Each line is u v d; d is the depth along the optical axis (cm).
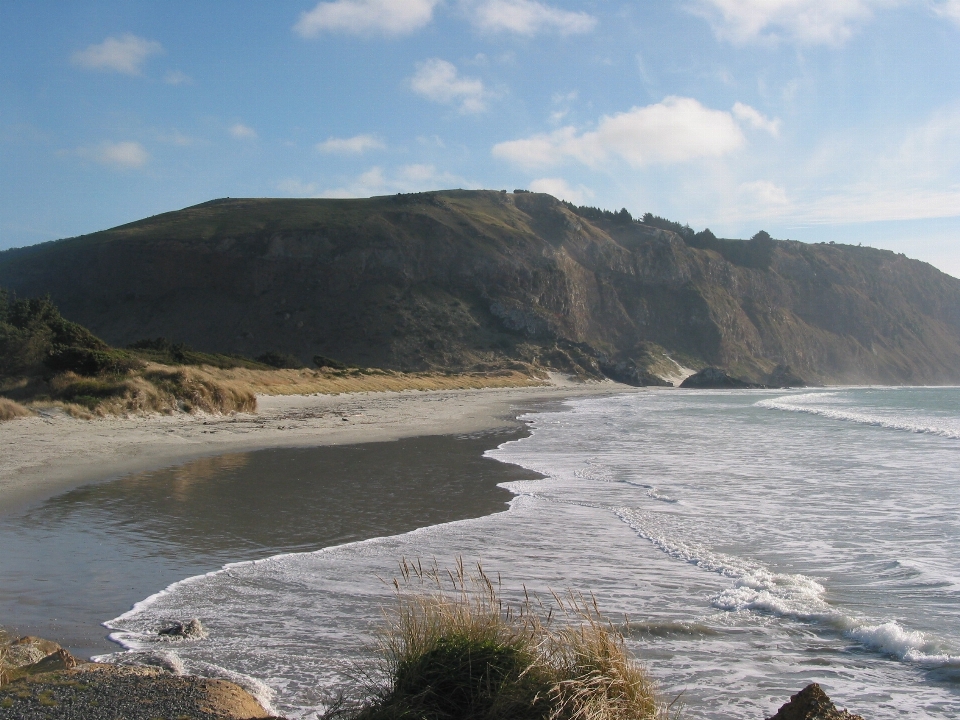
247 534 1021
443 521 1128
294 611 693
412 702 421
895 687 540
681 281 16062
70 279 12631
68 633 629
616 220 18212
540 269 13788
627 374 12256
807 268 18575
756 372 15088
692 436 2611
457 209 14738
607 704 402
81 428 2202
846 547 976
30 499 1245
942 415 4028
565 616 683
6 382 2748
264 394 4494
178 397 2827
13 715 402
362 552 930
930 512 1214
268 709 471
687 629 658
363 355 11206
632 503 1289
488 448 2167
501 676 427
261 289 12281
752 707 504
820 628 665
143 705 421
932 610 716
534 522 1123
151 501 1244
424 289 12625
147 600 723
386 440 2366
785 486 1477
